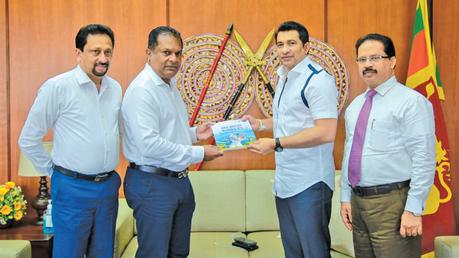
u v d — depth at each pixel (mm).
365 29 3330
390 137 2016
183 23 3314
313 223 2250
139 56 3305
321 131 2154
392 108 2016
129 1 3289
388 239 2016
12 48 3268
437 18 3287
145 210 2215
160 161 2203
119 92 2314
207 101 3316
